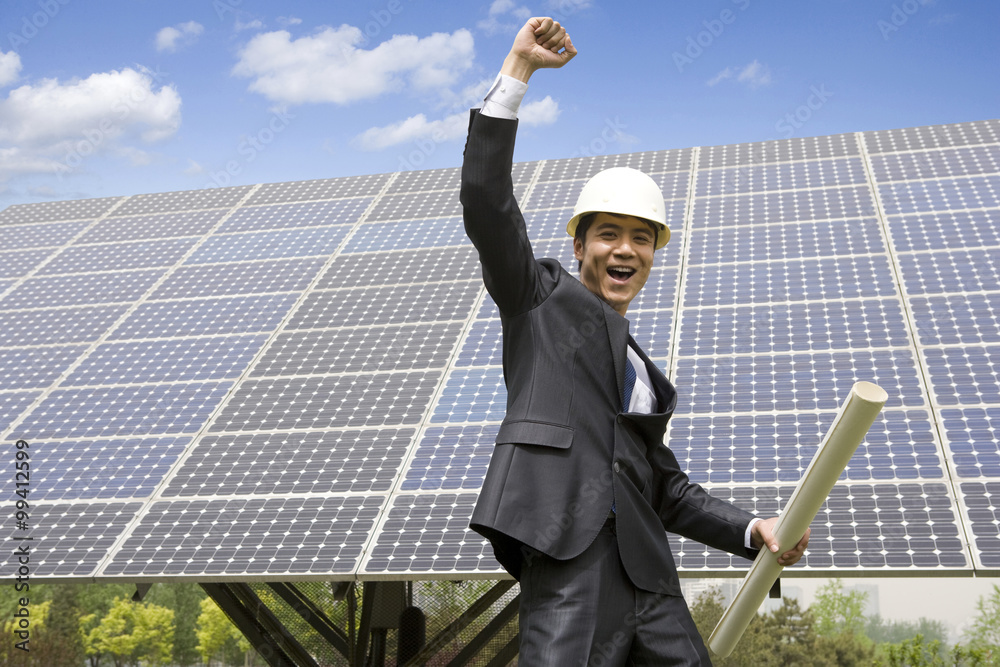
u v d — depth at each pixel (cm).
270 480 1012
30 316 1549
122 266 1711
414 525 895
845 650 4838
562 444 320
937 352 1039
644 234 369
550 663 297
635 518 324
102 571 888
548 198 1673
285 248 1675
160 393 1241
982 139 1585
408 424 1074
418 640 1061
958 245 1256
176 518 968
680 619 329
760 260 1327
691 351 1128
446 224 1659
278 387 1206
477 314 1305
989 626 4725
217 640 6225
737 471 905
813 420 962
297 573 848
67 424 1198
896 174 1522
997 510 790
